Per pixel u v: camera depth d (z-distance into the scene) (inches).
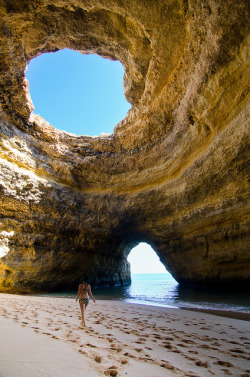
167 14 357.7
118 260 868.6
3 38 381.1
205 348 138.9
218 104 384.5
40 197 530.0
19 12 354.0
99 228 616.7
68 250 562.9
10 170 493.4
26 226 497.0
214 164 415.5
